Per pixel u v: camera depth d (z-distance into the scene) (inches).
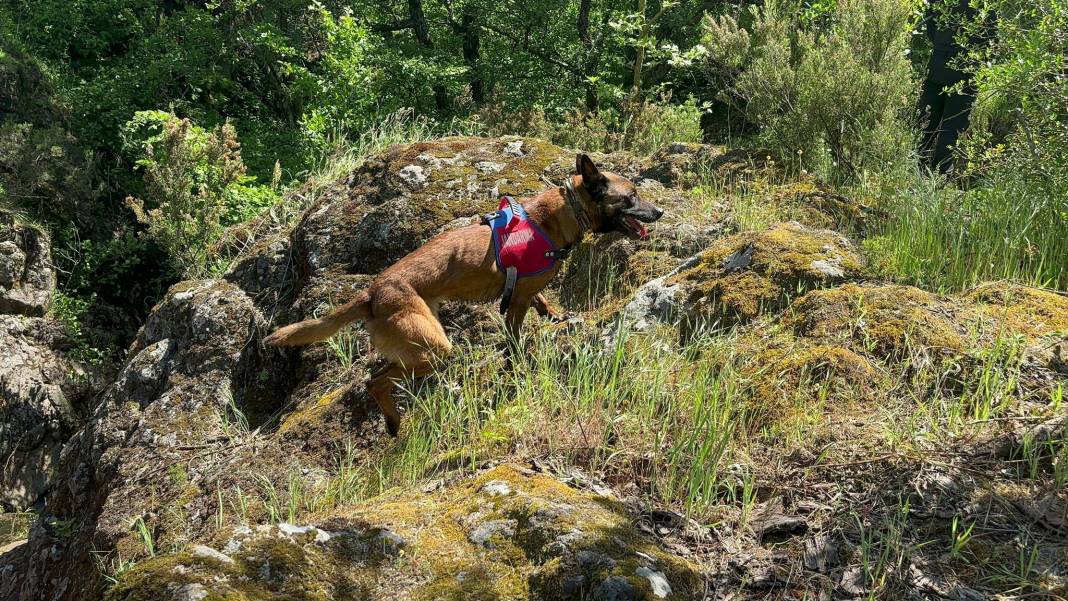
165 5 806.5
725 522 126.9
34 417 455.2
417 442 167.8
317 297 239.3
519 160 262.4
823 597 108.1
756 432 145.6
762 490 132.6
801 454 136.9
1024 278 189.2
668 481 136.6
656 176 260.2
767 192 237.1
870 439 136.2
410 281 174.7
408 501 134.1
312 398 212.2
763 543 121.0
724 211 229.5
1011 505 118.4
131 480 206.4
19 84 647.8
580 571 107.7
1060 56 201.8
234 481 188.1
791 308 171.2
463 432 169.2
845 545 116.2
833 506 124.5
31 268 509.4
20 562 243.3
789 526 121.6
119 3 752.3
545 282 182.9
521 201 189.0
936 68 319.9
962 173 242.2
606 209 181.0
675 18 676.1
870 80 253.9
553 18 804.6
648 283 194.1
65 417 463.2
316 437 192.1
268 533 111.0
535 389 171.9
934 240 194.7
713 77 366.9
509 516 120.2
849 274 181.2
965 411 140.5
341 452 186.4
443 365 189.6
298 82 593.6
